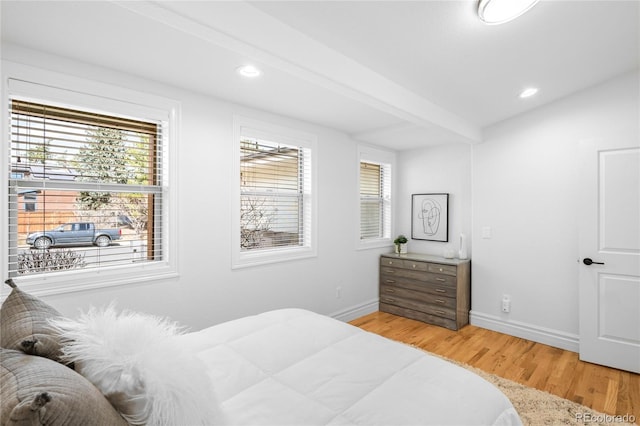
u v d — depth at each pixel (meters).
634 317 2.63
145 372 0.84
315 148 3.52
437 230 4.29
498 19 1.74
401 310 4.11
